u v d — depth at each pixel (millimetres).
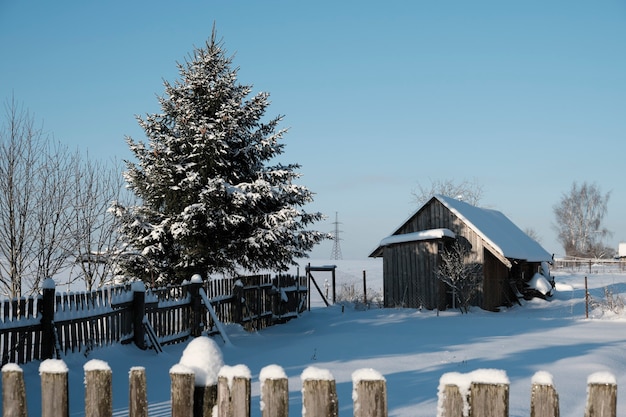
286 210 17875
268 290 20422
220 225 17828
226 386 2582
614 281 42000
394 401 7102
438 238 26969
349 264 67000
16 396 2787
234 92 18891
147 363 10992
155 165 17562
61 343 9711
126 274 17859
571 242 84875
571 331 16609
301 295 24391
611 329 17141
